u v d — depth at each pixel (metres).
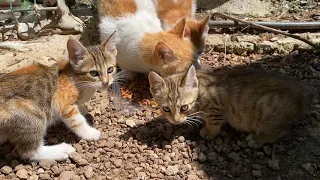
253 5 0.88
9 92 0.52
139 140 0.59
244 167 0.54
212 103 0.57
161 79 0.56
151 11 0.78
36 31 0.78
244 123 0.58
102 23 0.74
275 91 0.54
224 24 0.80
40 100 0.54
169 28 0.76
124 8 0.75
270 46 0.76
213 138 0.59
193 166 0.55
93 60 0.58
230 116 0.58
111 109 0.65
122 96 0.68
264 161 0.55
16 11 0.78
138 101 0.67
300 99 0.55
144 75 0.74
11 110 0.51
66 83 0.57
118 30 0.72
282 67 0.72
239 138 0.59
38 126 0.54
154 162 0.55
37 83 0.55
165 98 0.56
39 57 0.72
